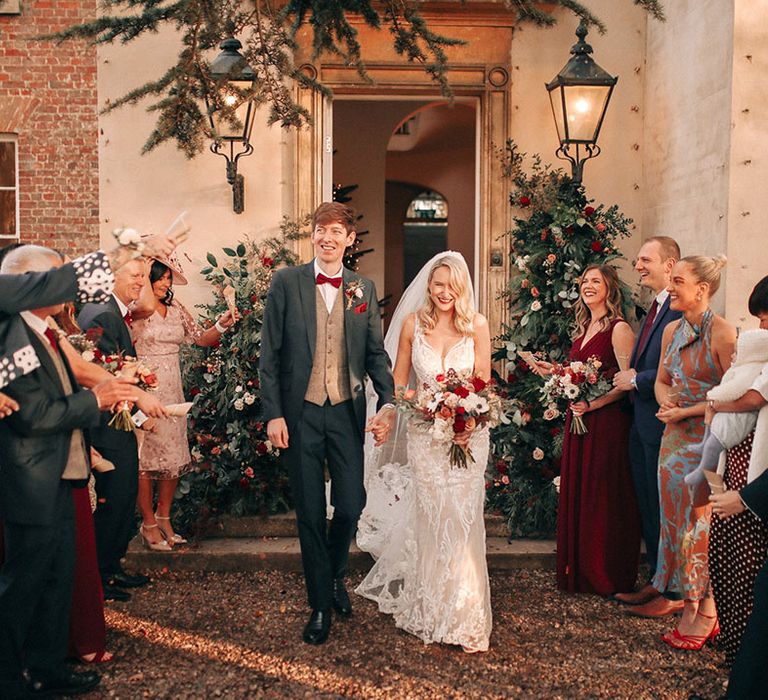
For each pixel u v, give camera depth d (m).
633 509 4.32
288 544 4.87
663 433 3.90
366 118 9.17
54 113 5.79
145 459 4.60
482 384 3.67
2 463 3.02
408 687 3.30
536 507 4.95
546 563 4.75
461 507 3.72
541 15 3.60
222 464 5.05
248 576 4.63
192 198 5.71
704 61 4.81
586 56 5.17
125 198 5.71
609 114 5.80
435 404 3.62
